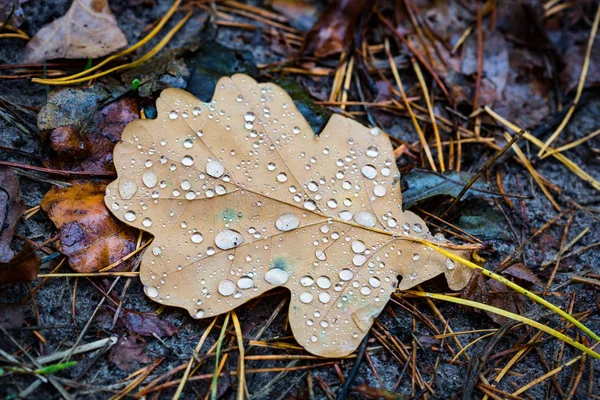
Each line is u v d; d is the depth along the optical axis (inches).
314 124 9.8
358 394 8.6
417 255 8.9
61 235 8.8
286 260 8.7
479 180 9.6
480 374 8.8
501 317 9.0
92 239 8.8
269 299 9.0
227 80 9.2
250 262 8.7
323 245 8.8
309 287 8.6
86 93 9.4
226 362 8.6
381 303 8.7
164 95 9.0
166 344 8.7
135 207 8.7
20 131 9.4
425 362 8.8
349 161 9.1
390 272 8.8
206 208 8.8
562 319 9.2
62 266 8.8
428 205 9.7
